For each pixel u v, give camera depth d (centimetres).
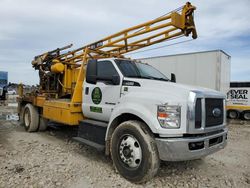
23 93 937
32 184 365
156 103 371
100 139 472
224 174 448
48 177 392
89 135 501
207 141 378
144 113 379
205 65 1238
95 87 517
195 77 1274
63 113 579
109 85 484
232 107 1516
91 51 614
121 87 460
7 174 397
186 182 404
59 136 717
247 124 1281
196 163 499
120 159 409
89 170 433
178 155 352
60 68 752
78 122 559
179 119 362
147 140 369
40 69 871
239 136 865
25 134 742
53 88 819
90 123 500
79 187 365
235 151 623
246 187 395
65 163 462
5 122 987
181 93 373
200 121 374
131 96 418
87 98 539
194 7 508
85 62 591
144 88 421
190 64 1292
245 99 1481
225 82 1305
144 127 383
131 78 454
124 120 448
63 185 369
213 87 1212
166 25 527
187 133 361
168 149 352
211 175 440
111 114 441
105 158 504
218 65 1196
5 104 2038
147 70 537
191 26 514
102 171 431
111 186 373
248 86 1473
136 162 386
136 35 591
